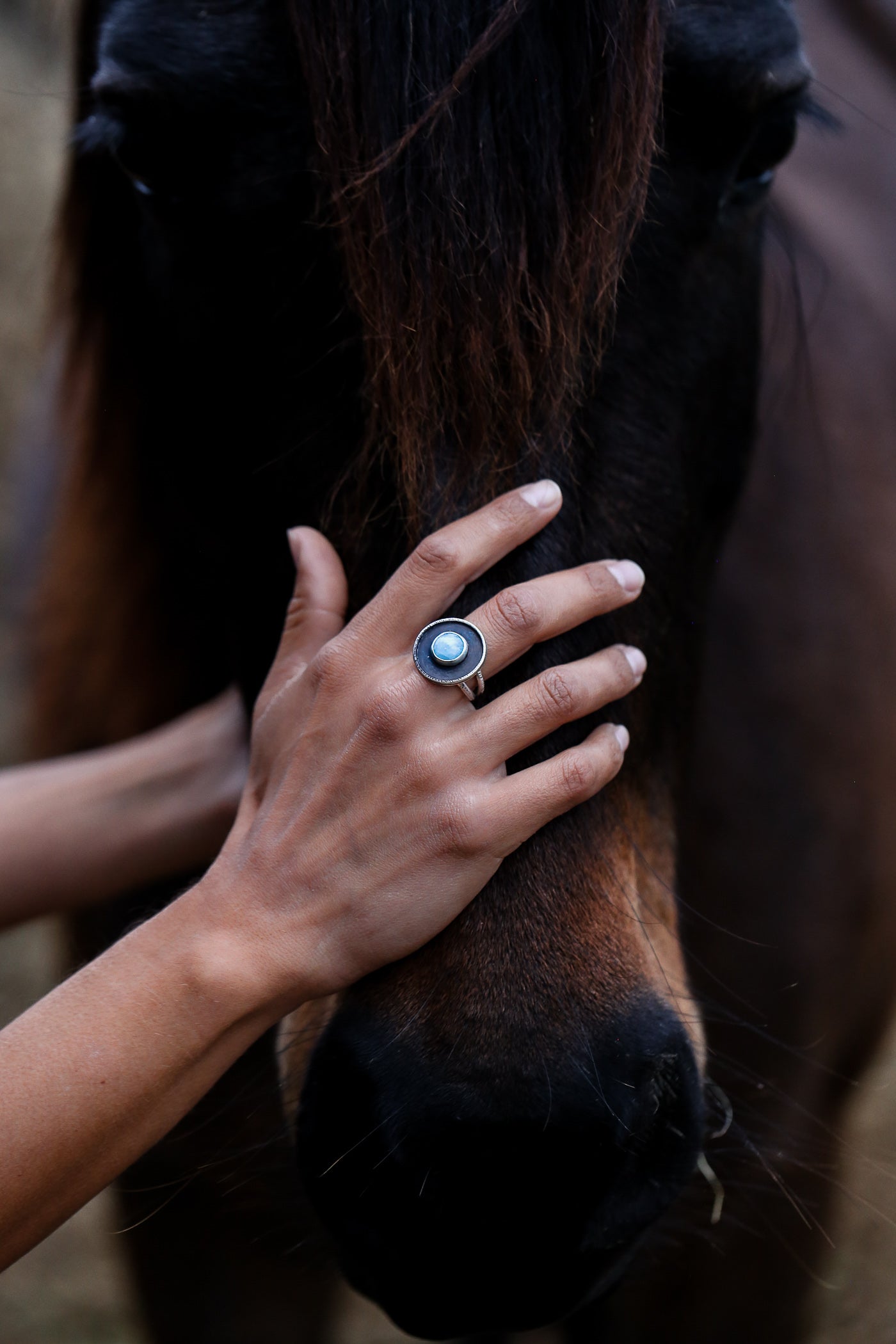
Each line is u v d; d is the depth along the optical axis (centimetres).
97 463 105
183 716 111
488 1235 73
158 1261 109
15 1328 152
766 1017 103
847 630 106
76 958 112
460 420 75
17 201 287
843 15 136
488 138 74
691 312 82
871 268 120
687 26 78
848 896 105
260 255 79
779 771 103
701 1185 97
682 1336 106
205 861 102
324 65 75
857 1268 124
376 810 74
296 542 80
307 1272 98
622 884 77
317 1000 80
